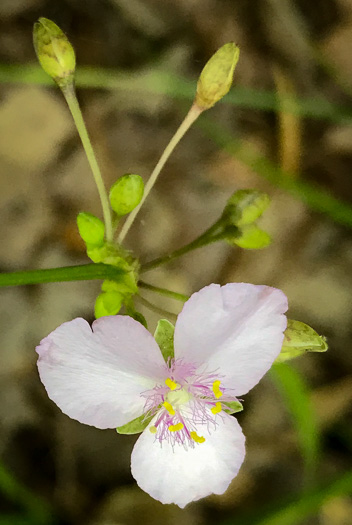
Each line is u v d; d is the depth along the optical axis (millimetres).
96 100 197
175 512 181
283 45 205
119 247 139
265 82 203
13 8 199
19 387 187
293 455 186
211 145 197
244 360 134
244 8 203
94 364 134
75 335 133
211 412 136
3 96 192
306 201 177
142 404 136
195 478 136
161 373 135
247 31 203
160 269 189
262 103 181
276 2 202
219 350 134
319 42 202
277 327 133
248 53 203
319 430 185
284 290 191
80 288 189
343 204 172
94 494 184
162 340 136
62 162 194
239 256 192
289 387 157
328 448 186
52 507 181
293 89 191
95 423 134
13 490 170
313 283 192
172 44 202
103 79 178
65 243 190
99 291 189
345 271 193
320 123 201
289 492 184
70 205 192
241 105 200
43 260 190
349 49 199
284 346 135
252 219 143
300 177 197
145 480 136
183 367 135
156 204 193
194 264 191
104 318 132
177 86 178
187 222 193
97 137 195
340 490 161
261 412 187
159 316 185
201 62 201
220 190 195
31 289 189
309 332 135
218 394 134
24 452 186
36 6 199
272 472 186
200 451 137
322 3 204
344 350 189
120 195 139
